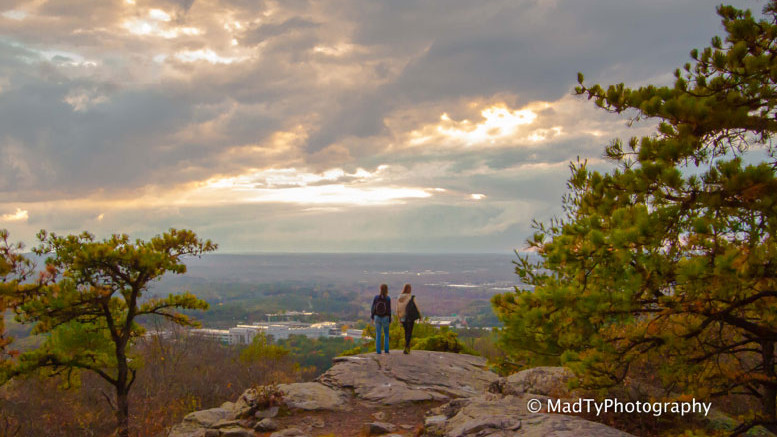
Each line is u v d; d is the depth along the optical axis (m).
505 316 7.94
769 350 5.41
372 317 13.25
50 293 14.40
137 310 16.62
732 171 4.36
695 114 4.85
